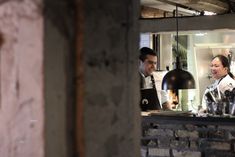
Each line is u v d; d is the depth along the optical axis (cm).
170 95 599
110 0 107
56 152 91
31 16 89
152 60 509
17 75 92
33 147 90
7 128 93
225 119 354
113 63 108
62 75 92
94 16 100
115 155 109
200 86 717
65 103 93
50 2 89
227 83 499
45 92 88
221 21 511
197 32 587
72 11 94
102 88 104
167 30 536
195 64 714
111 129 107
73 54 95
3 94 93
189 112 418
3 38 92
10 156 92
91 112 99
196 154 362
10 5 92
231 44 676
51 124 90
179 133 370
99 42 102
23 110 91
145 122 383
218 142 355
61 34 92
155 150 379
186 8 552
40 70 88
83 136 96
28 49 90
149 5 588
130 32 117
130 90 117
